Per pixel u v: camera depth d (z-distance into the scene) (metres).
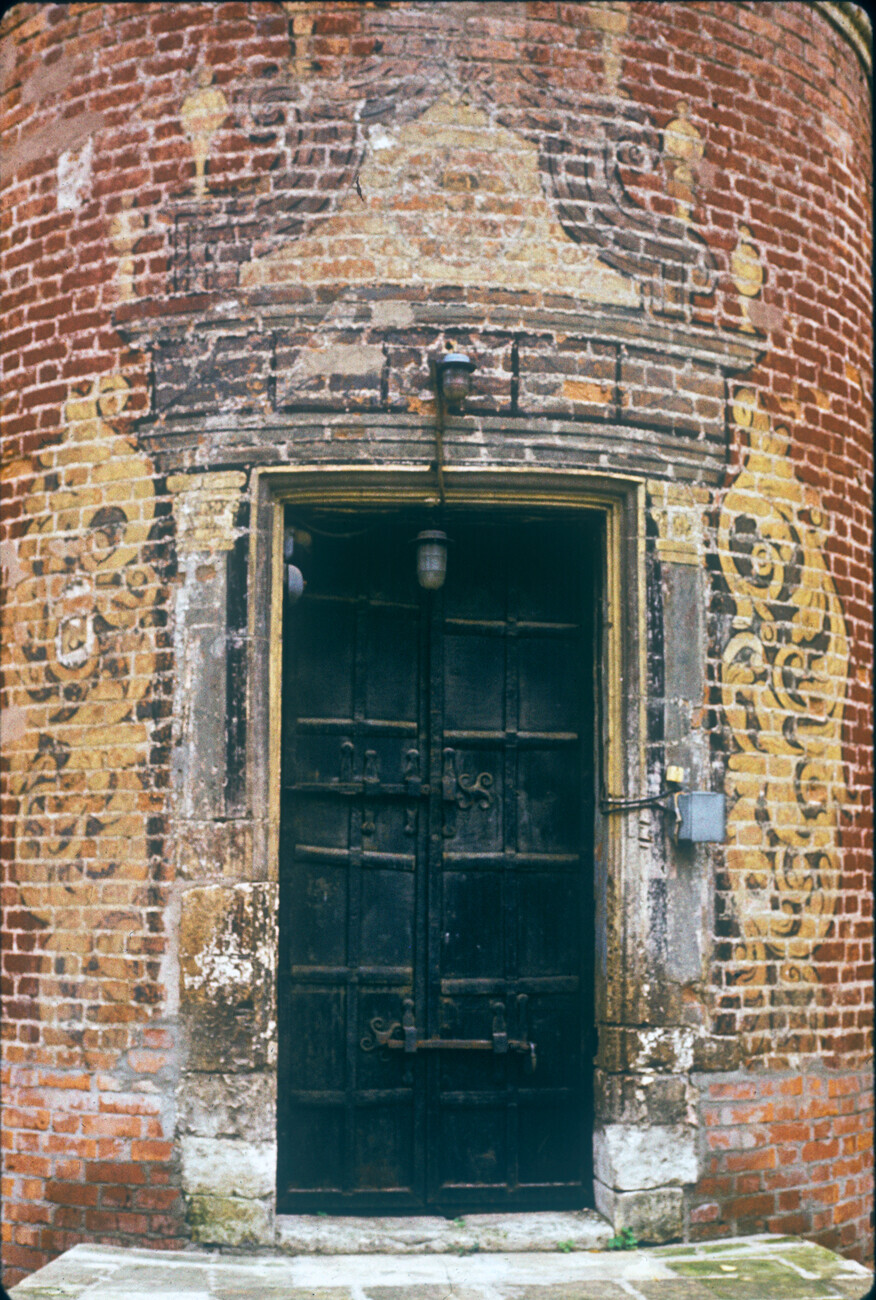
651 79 5.08
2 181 5.43
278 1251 4.48
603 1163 4.73
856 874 5.34
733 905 4.89
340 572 5.05
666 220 5.05
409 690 5.05
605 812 4.86
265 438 4.75
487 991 4.93
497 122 4.90
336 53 4.91
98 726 4.88
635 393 4.91
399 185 4.84
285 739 4.92
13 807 5.07
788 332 5.30
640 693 4.81
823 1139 5.03
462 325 4.79
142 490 4.89
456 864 4.97
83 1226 4.66
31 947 4.93
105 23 5.18
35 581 5.11
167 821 4.71
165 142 5.01
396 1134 4.87
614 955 4.76
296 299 4.80
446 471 4.71
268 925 4.59
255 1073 4.53
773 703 5.07
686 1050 4.73
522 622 5.12
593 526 5.07
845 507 5.49
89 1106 4.70
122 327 4.98
